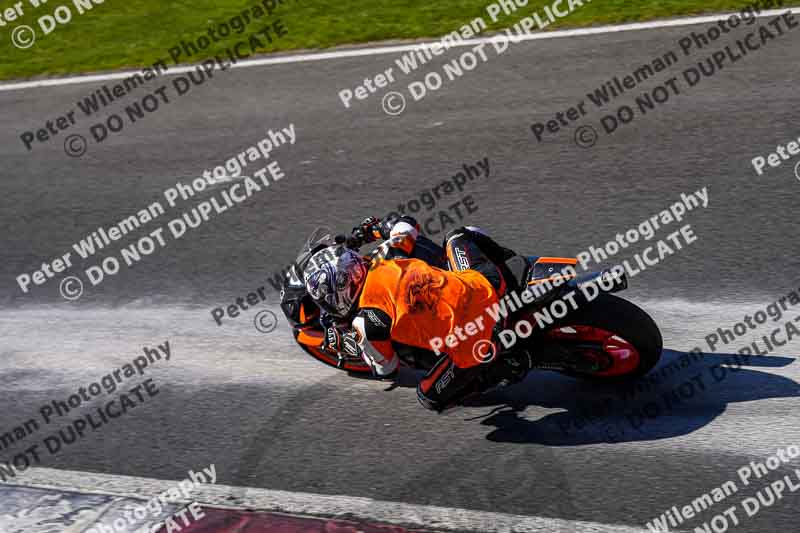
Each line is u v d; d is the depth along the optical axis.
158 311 20.28
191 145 27.80
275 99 29.88
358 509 13.68
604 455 14.20
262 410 16.55
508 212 21.70
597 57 28.75
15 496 14.62
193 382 17.66
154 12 39.12
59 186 26.72
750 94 25.19
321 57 32.31
